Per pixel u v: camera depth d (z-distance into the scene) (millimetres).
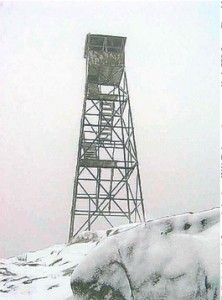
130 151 21859
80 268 7141
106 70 22516
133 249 6562
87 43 22766
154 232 6594
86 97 22422
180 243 6148
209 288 5375
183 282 5691
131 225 14883
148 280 6066
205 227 6336
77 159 21266
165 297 5762
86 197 21172
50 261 14789
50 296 9219
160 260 6125
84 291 6996
